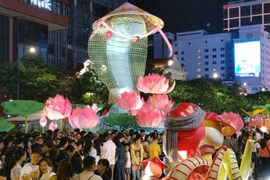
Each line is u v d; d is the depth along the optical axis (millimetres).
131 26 22172
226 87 60188
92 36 22844
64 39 73062
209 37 124625
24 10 53719
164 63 73625
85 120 16344
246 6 136375
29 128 30703
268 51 123250
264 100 72750
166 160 5902
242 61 115312
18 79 36344
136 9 22000
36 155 7336
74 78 45375
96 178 6254
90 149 11719
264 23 133750
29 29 55688
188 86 48406
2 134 15969
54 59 69875
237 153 13312
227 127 5184
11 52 54281
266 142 14617
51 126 22953
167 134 4625
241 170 5367
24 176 7133
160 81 19203
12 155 8688
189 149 4656
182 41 127750
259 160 14992
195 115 4543
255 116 41094
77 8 78500
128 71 23828
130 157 13414
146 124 17500
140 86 19531
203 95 48375
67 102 18391
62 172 6238
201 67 125438
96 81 40219
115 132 15562
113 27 22469
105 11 87188
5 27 53781
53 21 59000
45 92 40156
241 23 137375
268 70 123000
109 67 23453
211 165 4355
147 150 14305
